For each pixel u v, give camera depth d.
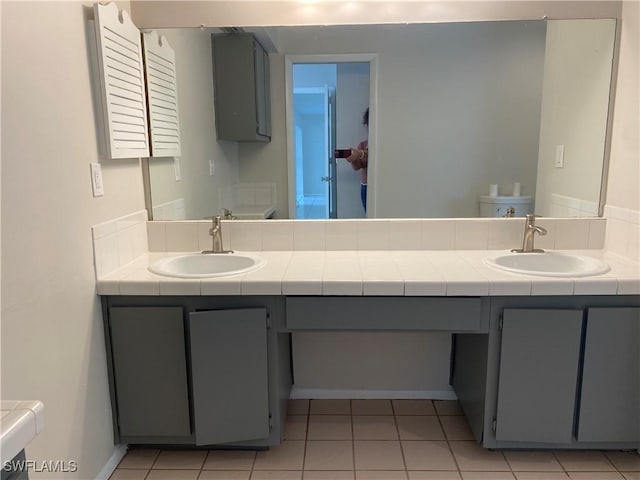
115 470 1.77
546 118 2.09
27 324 1.27
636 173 1.84
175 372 1.72
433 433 2.01
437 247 2.13
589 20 1.97
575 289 1.60
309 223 2.13
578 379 1.68
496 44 2.04
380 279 1.63
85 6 1.57
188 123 2.10
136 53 1.85
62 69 1.43
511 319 1.64
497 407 1.73
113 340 1.70
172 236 2.13
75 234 1.51
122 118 1.74
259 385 1.73
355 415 2.16
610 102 1.99
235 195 2.17
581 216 2.11
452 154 2.15
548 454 1.86
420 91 2.11
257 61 2.08
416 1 2.01
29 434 0.76
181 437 1.79
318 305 1.66
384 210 2.17
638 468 1.77
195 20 2.01
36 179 1.31
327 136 2.15
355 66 2.10
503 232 2.11
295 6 2.02
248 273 1.73
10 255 1.20
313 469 1.78
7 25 1.20
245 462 1.83
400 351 2.25
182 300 1.69
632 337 1.64
